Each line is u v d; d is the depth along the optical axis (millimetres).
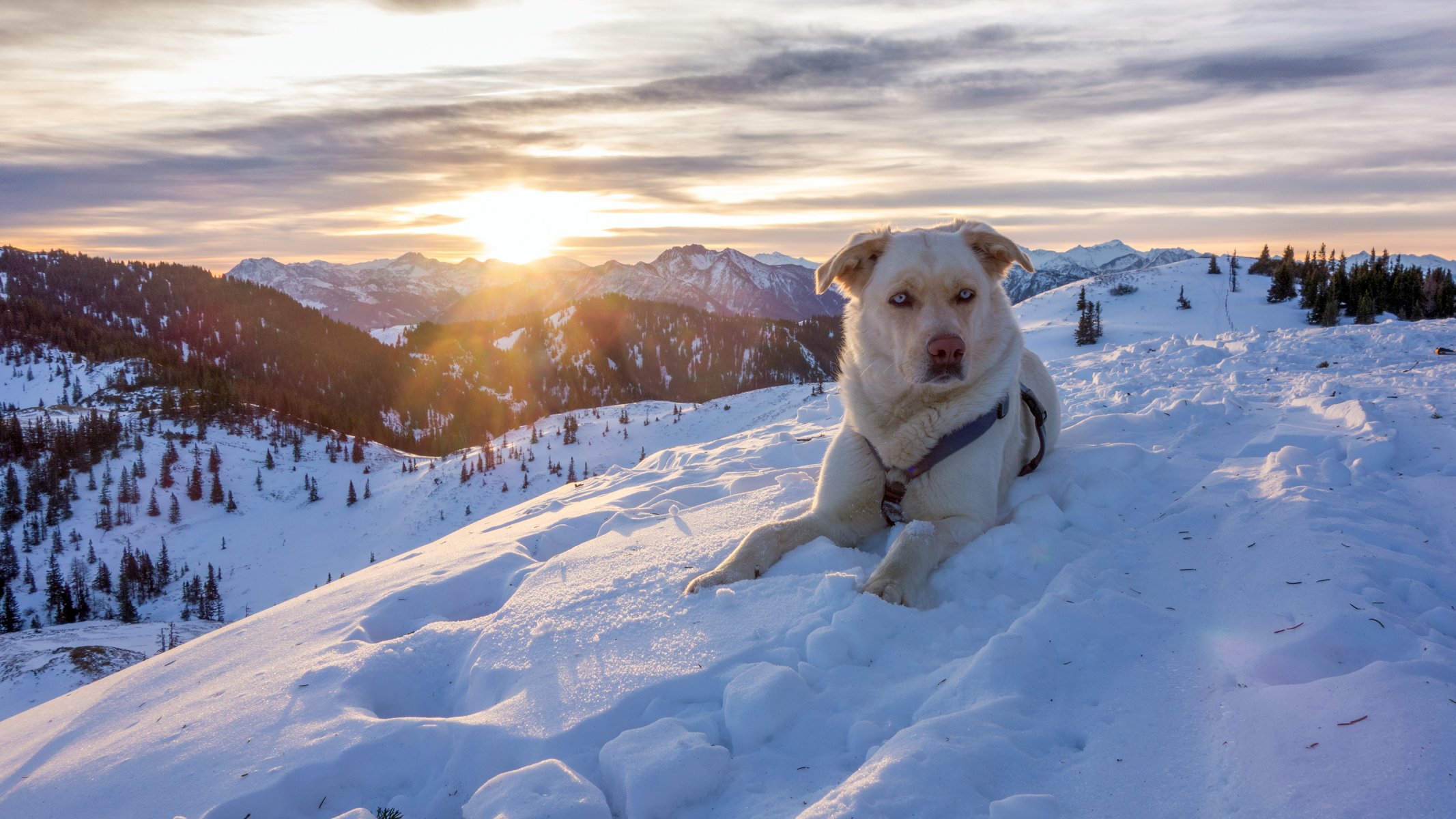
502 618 3730
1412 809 1674
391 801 2492
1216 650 2611
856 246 4363
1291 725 2049
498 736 2656
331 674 3295
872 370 4301
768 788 2285
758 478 6270
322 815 2484
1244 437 5598
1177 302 125812
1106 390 8961
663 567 4168
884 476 4363
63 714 3678
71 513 188500
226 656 3953
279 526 198000
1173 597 3174
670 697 2807
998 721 2338
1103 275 156375
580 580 4145
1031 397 5078
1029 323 132250
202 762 2766
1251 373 8625
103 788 2729
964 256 4137
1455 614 2639
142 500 197750
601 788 2414
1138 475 4883
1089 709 2438
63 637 103750
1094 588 3287
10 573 165625
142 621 154375
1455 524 3543
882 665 2904
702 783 2305
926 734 2250
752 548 4012
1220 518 3904
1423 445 4738
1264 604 2871
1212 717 2234
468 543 5820
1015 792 2061
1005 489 4785
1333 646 2467
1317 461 4461
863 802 1953
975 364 4160
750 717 2506
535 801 2188
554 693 2904
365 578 5121
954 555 3861
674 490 6297
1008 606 3311
